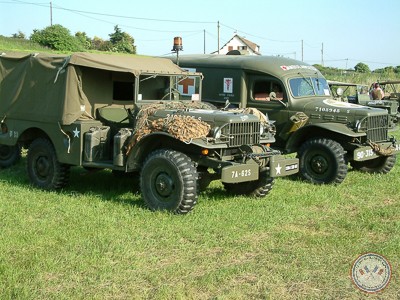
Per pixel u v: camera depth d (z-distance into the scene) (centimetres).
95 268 477
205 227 599
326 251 539
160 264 493
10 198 714
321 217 671
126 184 817
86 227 588
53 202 700
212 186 814
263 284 453
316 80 1015
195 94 799
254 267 490
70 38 3647
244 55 1066
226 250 530
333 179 865
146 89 735
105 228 586
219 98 1035
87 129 727
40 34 3581
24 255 500
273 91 980
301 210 697
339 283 461
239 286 447
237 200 732
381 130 930
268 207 697
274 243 562
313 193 793
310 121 944
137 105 714
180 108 720
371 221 647
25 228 580
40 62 767
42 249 517
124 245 531
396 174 968
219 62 1038
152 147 689
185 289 436
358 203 750
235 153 686
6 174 877
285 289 447
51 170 767
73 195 738
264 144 733
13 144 809
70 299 413
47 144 769
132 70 706
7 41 3347
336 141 910
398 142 941
